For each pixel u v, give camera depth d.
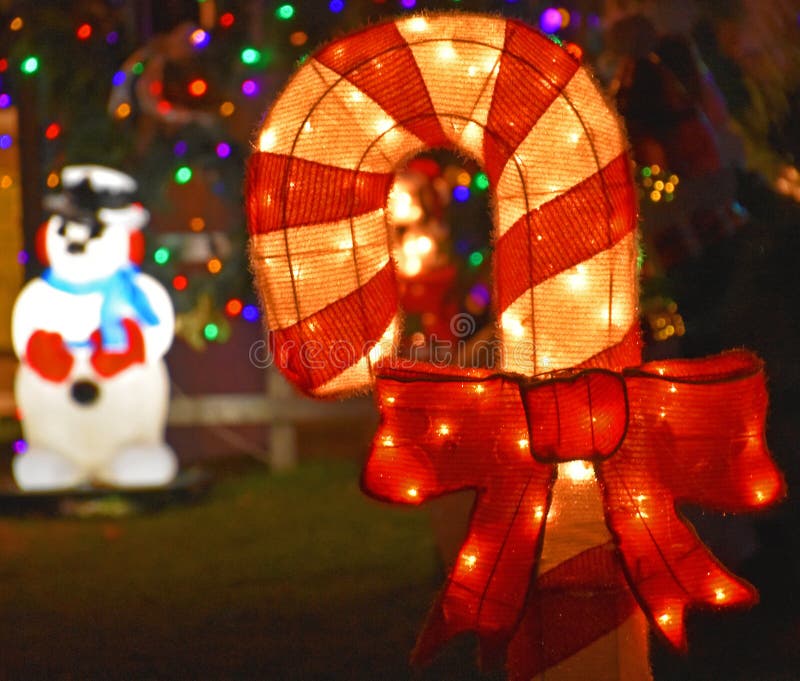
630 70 5.76
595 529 3.54
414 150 3.71
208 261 9.91
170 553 7.71
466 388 3.38
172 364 10.59
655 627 3.41
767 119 6.98
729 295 5.94
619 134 3.49
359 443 11.72
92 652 5.80
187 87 9.34
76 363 8.67
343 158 3.54
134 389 8.76
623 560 3.40
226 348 10.66
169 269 9.92
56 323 8.56
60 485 8.83
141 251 8.69
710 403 3.38
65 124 9.49
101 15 9.65
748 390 3.40
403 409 3.39
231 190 9.86
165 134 9.75
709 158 5.71
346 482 9.88
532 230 3.47
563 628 3.55
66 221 8.38
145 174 9.72
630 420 3.36
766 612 6.07
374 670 5.43
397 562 7.34
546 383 3.27
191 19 9.75
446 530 5.24
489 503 3.41
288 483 9.90
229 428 11.05
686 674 5.30
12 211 12.21
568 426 3.27
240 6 9.59
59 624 6.27
